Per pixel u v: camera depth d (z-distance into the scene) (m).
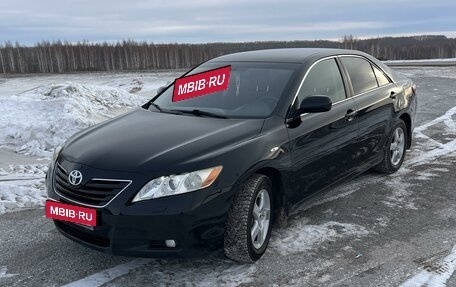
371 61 5.59
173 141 3.52
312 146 4.13
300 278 3.38
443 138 7.94
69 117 8.88
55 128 8.48
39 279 3.42
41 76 64.94
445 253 3.76
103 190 3.21
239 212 3.36
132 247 3.15
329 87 4.65
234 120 3.96
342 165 4.65
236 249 3.39
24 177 6.10
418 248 3.86
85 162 3.38
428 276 3.39
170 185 3.13
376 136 5.25
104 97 12.58
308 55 4.79
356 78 5.12
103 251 3.24
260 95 4.24
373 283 3.31
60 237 4.19
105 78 52.34
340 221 4.41
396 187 5.39
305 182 4.12
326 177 4.42
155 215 3.08
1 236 4.22
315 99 3.95
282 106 4.03
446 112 10.77
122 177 3.17
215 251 3.31
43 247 3.98
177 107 4.51
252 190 3.43
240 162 3.39
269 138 3.71
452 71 24.44
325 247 3.88
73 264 3.65
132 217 3.09
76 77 58.66
